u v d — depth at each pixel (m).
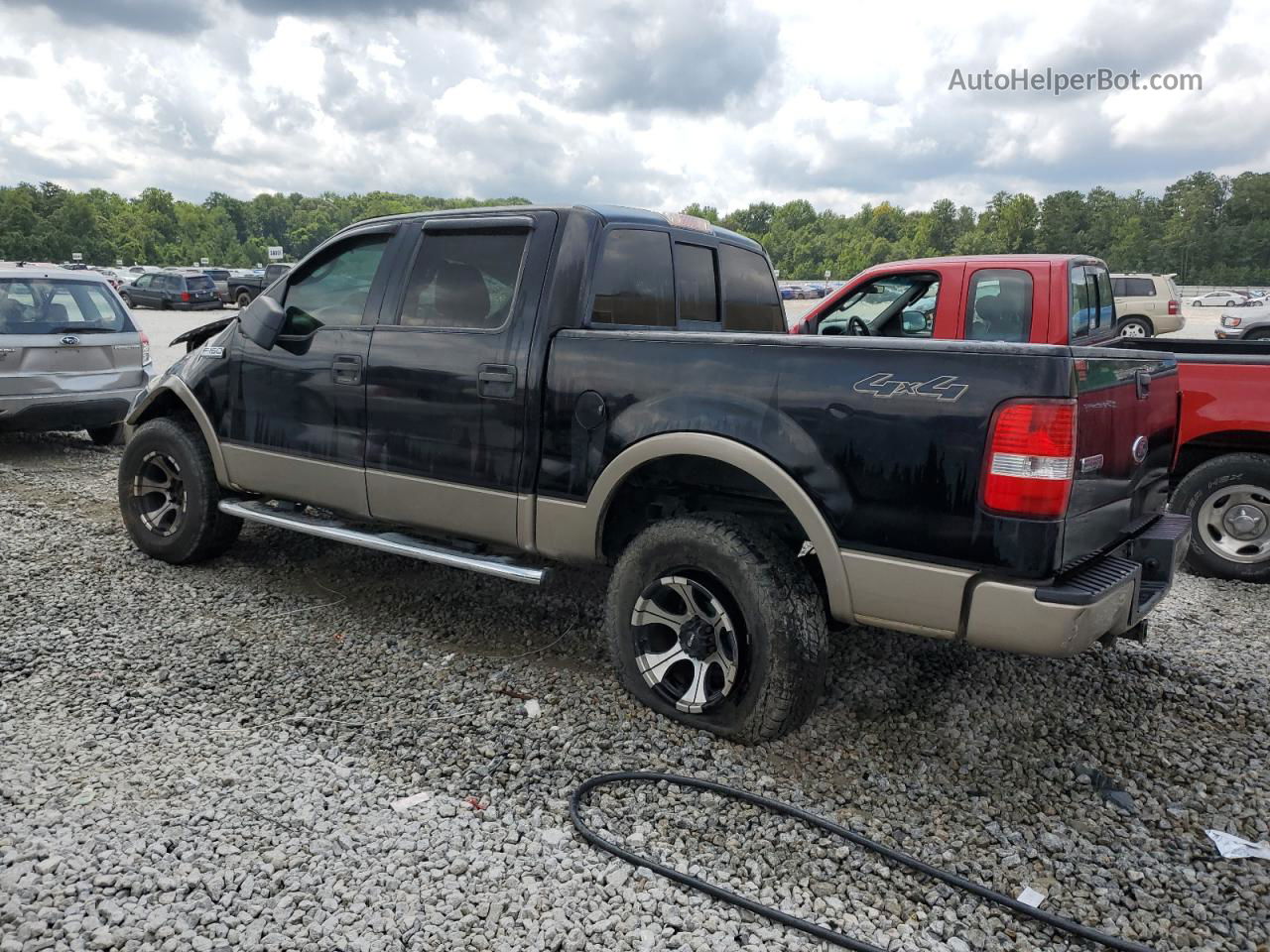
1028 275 6.51
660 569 3.43
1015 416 2.71
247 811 2.84
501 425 3.76
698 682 3.42
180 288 32.47
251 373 4.63
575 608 4.68
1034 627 2.74
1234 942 2.42
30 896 2.41
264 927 2.34
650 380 3.39
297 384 4.45
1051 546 2.71
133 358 8.58
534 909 2.44
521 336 3.72
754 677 3.23
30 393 7.80
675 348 3.36
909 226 172.00
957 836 2.86
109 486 7.25
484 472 3.83
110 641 4.12
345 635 4.28
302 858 2.62
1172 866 2.74
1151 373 3.41
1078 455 2.73
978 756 3.34
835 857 2.73
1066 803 3.06
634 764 3.21
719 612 3.29
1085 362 2.77
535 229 3.83
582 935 2.36
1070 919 2.49
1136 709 3.73
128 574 5.01
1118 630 3.04
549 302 3.69
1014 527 2.72
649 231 4.13
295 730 3.37
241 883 2.50
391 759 3.20
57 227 146.25
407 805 2.91
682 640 3.45
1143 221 151.50
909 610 2.94
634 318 4.02
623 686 3.67
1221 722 3.64
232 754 3.18
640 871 2.63
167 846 2.65
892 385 2.91
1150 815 3.00
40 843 2.62
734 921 2.45
